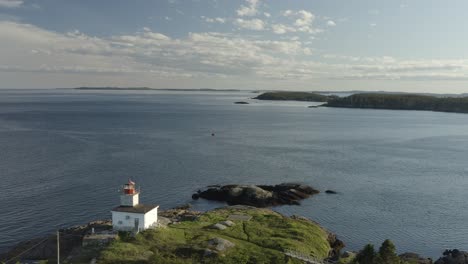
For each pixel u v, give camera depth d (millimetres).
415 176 109688
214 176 107312
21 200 82188
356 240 67062
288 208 82938
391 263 45938
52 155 126062
